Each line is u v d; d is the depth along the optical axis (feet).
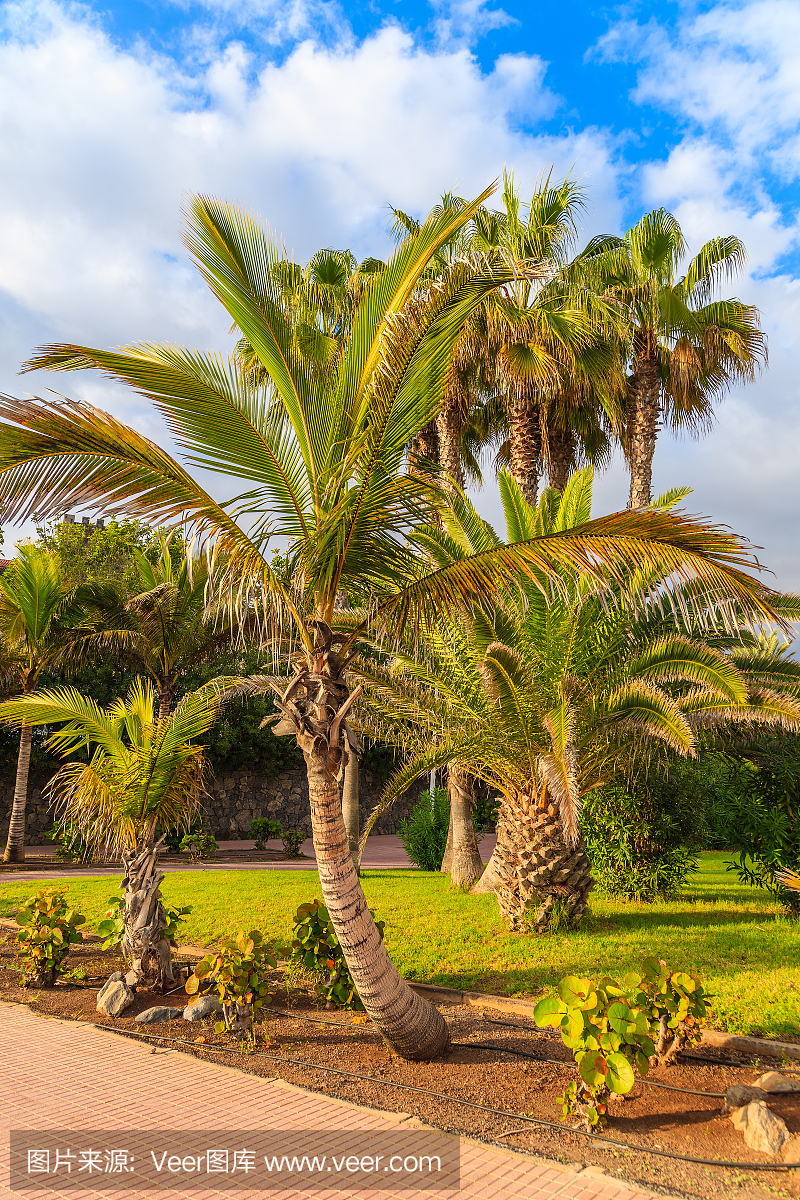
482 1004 20.97
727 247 45.96
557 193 46.14
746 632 30.40
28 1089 14.93
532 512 33.04
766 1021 18.28
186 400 16.12
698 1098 14.44
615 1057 12.86
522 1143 12.60
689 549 14.19
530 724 27.43
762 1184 11.25
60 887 41.78
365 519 17.28
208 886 41.75
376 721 32.14
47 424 14.55
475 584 16.24
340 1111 13.83
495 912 32.68
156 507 16.22
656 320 47.34
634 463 48.57
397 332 15.06
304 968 21.58
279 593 17.54
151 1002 21.44
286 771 91.40
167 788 23.49
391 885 42.93
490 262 15.26
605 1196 10.87
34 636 52.60
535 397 45.11
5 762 69.41
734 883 43.62
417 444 49.96
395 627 17.13
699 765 35.86
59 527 75.72
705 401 51.08
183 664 54.75
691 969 22.80
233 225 16.51
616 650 29.12
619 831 35.70
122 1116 13.62
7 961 27.02
